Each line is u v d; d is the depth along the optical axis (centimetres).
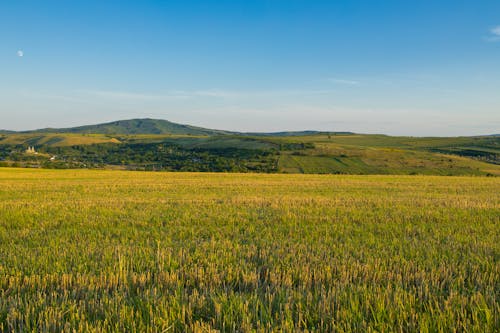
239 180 3888
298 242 741
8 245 752
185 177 4600
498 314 370
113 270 526
